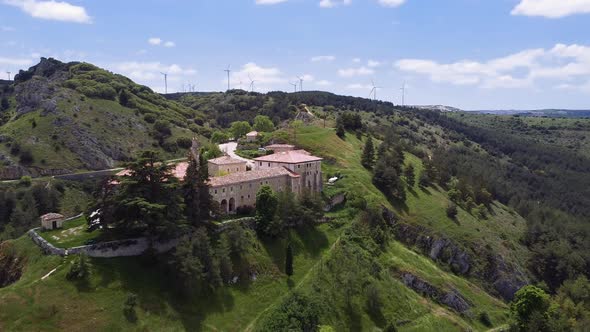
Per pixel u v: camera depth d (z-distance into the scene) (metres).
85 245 89.44
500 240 159.38
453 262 140.25
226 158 140.25
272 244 113.06
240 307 93.75
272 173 132.62
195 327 84.62
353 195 144.38
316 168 150.25
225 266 97.38
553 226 191.75
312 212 125.31
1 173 194.12
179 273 89.00
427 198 168.62
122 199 92.06
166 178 100.00
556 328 108.56
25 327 72.62
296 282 105.06
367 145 181.62
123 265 89.69
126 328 78.25
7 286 85.38
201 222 103.31
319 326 91.31
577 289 139.62
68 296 79.12
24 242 96.00
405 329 100.19
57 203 177.25
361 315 99.69
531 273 154.00
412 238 142.62
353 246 120.25
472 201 182.12
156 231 93.06
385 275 114.44
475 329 110.75
